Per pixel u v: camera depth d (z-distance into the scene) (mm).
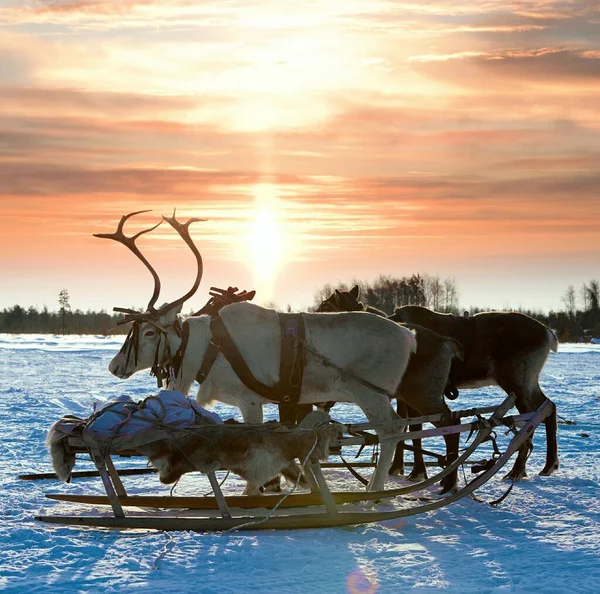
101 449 7824
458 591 6238
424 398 9789
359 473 11141
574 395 22328
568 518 8445
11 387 23750
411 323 10828
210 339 9195
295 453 7895
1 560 6922
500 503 9102
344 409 19031
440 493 9594
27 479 10242
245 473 7855
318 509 8656
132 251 9508
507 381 10703
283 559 6977
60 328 108000
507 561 6977
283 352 9086
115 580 6434
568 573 6645
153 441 7844
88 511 8586
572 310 83312
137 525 7793
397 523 8242
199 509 8531
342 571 6691
